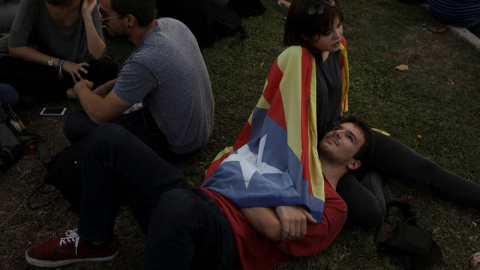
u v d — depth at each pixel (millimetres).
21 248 2451
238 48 4191
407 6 5094
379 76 3949
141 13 2322
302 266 2373
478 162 3115
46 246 2275
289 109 2361
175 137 2711
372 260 2428
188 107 2600
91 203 1976
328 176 2496
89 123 2658
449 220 2684
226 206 2117
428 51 4332
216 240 1893
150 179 1982
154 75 2395
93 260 2330
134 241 2488
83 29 3285
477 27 4715
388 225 2580
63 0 3025
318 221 2211
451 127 3418
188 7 3898
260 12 4711
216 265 1959
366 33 4559
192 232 1758
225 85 3744
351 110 3541
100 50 3191
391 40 4477
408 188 2873
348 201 2510
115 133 1944
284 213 2084
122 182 2039
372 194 2564
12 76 3258
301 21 2258
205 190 2189
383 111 3553
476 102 3699
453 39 4523
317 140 2602
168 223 1717
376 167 2791
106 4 2301
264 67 3980
